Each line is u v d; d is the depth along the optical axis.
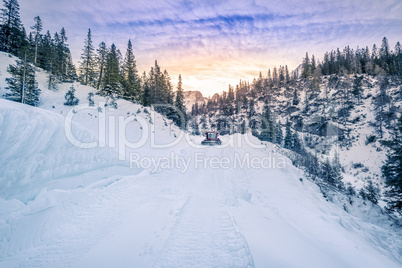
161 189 7.98
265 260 3.47
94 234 4.48
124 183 8.04
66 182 6.00
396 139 11.54
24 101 20.80
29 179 5.00
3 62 29.22
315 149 49.66
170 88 54.47
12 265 3.37
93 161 7.80
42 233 4.25
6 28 36.59
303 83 95.31
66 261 3.52
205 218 5.41
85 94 30.05
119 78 36.12
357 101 63.94
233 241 4.22
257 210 6.19
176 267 3.38
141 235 4.44
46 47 42.84
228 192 7.91
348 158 43.09
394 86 64.44
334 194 11.11
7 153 4.71
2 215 3.92
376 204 11.77
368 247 5.04
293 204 7.37
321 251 4.12
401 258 5.82
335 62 97.69
